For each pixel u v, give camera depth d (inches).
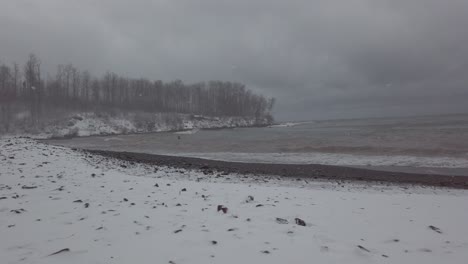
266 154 991.6
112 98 3754.9
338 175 595.5
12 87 3152.1
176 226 194.2
